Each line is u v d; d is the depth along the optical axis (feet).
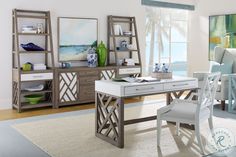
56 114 17.81
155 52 26.16
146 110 18.88
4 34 18.76
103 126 13.24
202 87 11.52
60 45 20.75
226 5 25.30
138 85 12.33
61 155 11.40
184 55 27.91
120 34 22.90
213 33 26.25
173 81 13.33
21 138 13.33
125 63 22.74
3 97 19.10
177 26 27.43
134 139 13.25
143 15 24.68
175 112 12.16
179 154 11.47
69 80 19.84
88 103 21.07
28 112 18.28
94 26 22.13
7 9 18.74
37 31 19.39
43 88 19.61
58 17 20.54
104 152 11.71
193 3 27.63
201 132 14.11
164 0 25.67
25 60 19.61
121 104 12.06
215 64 21.98
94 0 22.07
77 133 14.10
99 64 21.77
